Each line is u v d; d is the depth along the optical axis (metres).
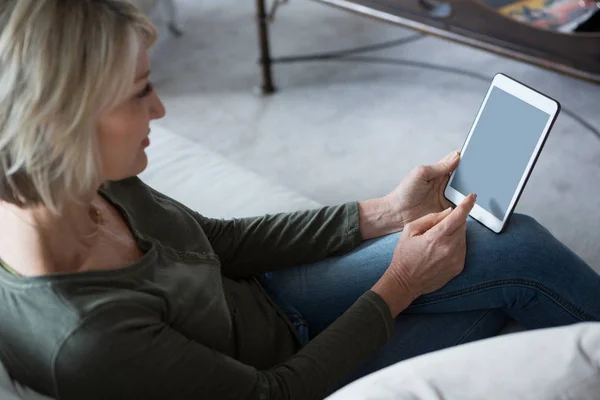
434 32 1.83
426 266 0.94
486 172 1.01
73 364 0.68
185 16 2.80
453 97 2.24
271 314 0.99
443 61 2.42
